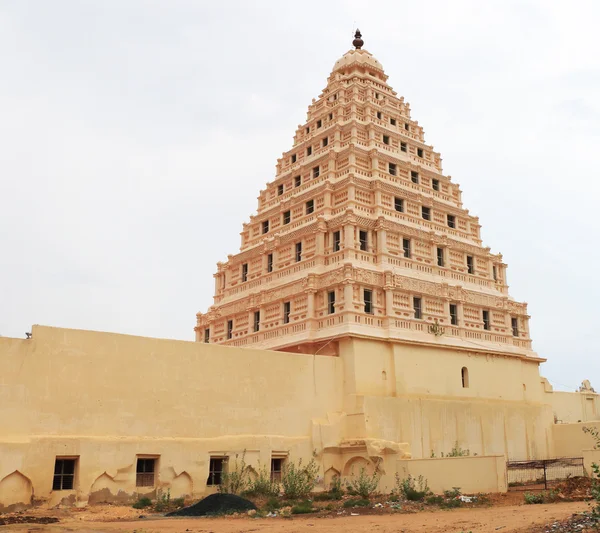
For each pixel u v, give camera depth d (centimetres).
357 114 5391
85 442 3050
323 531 2219
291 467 3634
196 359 3559
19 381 2959
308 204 5081
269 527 2362
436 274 4872
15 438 2881
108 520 2639
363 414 3897
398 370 4231
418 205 5103
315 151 5412
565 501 2888
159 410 3362
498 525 2141
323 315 4397
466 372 4656
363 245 4647
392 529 2223
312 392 3969
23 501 2830
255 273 5203
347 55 5994
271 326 4753
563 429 5006
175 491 3288
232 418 3616
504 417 4691
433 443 4188
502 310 5184
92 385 3170
